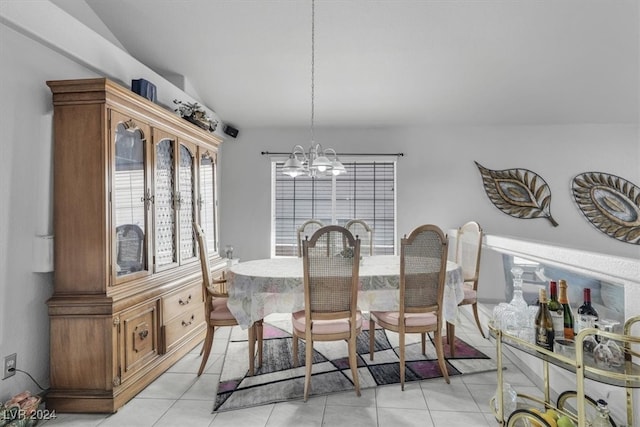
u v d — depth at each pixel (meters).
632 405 1.52
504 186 4.16
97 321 1.94
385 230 4.38
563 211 4.08
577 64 3.12
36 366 1.94
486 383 2.28
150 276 2.36
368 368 2.49
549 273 2.50
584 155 4.05
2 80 1.76
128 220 2.18
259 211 4.44
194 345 2.88
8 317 1.80
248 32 2.89
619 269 1.67
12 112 1.81
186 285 2.76
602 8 2.54
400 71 3.31
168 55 3.18
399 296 2.30
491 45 2.94
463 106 3.84
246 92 3.71
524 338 1.67
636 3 2.47
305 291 2.06
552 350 1.57
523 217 4.14
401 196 4.30
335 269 2.08
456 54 3.06
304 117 4.16
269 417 1.92
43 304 1.98
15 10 1.72
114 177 2.03
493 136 4.20
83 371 1.95
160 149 2.56
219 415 1.94
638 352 1.50
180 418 1.91
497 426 1.82
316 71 3.35
